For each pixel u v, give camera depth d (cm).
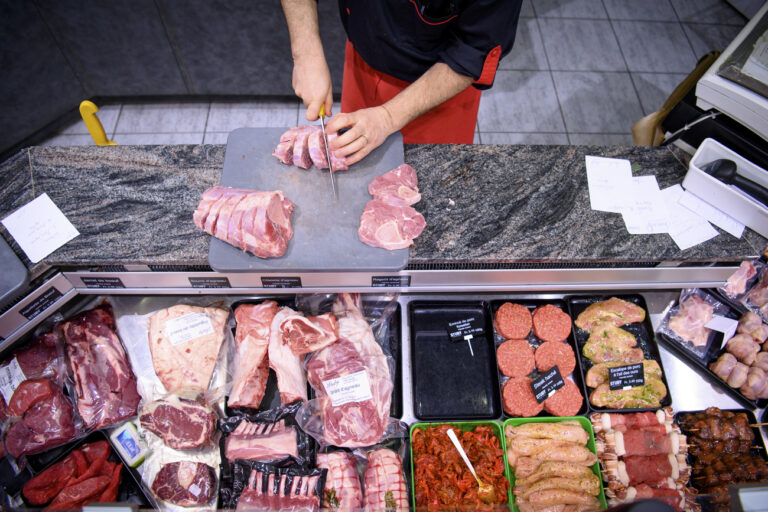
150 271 169
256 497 162
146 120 375
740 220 176
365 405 172
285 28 329
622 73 416
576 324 200
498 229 171
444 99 197
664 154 194
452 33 194
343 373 174
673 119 193
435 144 193
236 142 179
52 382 176
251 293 181
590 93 405
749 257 170
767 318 202
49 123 358
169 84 366
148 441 174
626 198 181
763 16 169
